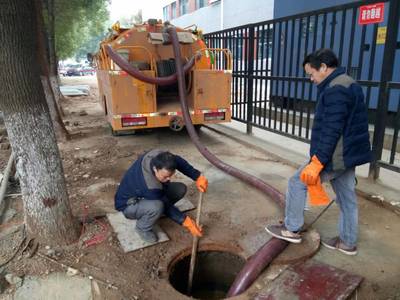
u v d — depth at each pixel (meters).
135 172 3.04
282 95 5.98
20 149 2.90
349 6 4.36
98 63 8.26
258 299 2.49
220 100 6.42
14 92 2.75
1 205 3.98
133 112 5.90
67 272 2.80
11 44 2.63
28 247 3.09
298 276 2.71
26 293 2.58
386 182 4.36
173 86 7.00
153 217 3.05
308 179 2.52
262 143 6.45
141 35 6.59
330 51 2.48
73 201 4.11
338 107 2.37
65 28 17.64
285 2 7.82
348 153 2.53
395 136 4.10
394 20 3.85
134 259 2.97
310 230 3.31
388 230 3.40
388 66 4.00
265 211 3.81
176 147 6.52
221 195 4.25
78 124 8.92
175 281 3.07
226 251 3.19
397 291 2.58
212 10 22.66
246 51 6.98
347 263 2.89
